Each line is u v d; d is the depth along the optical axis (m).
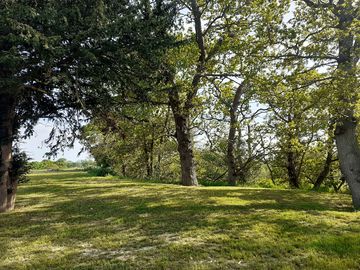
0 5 7.54
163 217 8.16
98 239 6.39
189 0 15.70
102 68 8.92
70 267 4.94
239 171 23.86
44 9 7.89
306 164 23.03
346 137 10.12
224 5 15.38
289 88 10.39
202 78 15.96
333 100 9.08
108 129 11.32
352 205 10.19
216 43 16.05
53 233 6.95
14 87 8.22
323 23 9.54
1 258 5.43
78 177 22.80
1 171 9.50
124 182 18.03
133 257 5.31
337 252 5.22
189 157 16.56
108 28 8.25
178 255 5.33
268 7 10.44
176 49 12.62
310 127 10.54
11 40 7.11
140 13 9.34
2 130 9.53
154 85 10.67
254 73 11.05
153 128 19.25
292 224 7.08
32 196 12.61
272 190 13.57
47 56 7.63
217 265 4.83
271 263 4.86
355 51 9.25
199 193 12.41
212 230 6.78
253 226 6.95
